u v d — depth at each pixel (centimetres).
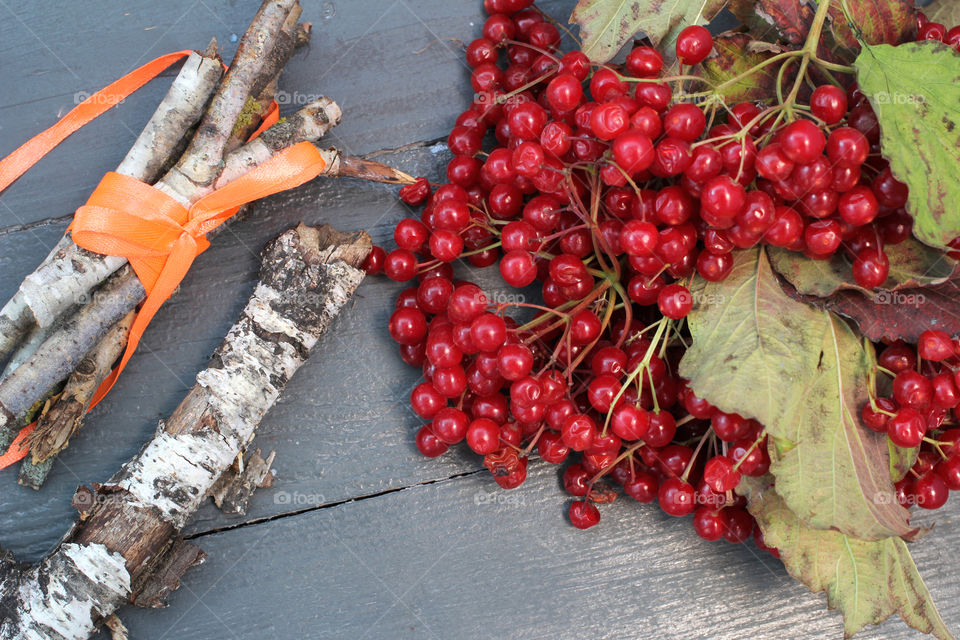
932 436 43
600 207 43
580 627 47
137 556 43
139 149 43
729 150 40
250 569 46
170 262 43
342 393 46
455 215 43
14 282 46
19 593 43
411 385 47
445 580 46
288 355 44
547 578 47
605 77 41
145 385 45
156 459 43
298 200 46
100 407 45
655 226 41
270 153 43
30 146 44
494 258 46
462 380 43
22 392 43
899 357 42
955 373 41
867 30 43
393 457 46
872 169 41
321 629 46
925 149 40
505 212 44
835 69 41
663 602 47
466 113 45
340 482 46
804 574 44
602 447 42
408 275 45
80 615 43
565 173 41
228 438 44
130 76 44
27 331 44
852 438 42
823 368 42
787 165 39
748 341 42
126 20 46
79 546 43
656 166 40
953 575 47
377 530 46
